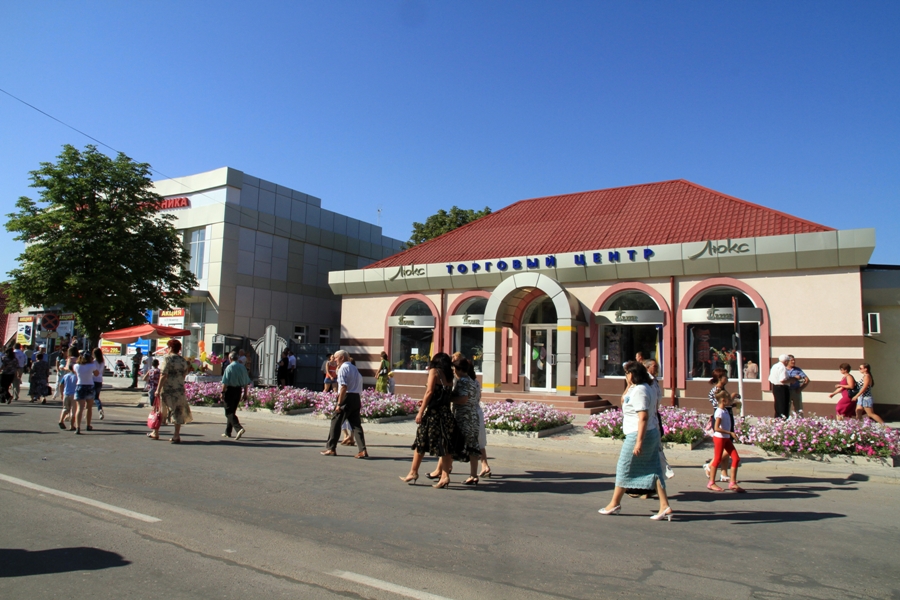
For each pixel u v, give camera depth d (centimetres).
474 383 906
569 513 732
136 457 1011
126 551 544
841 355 1694
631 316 1964
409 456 1150
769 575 523
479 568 522
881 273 1862
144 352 3167
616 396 1989
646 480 711
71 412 1310
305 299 3288
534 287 2019
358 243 3650
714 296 1894
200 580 480
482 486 889
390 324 2419
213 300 2877
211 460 1011
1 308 4075
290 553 550
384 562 532
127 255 2436
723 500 830
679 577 512
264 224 3086
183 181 3072
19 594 444
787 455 1149
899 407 1823
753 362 1819
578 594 468
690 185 2320
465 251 2378
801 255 1741
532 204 2636
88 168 2417
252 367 2758
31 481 803
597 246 2073
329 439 1124
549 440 1367
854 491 910
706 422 1373
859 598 476
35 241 2492
